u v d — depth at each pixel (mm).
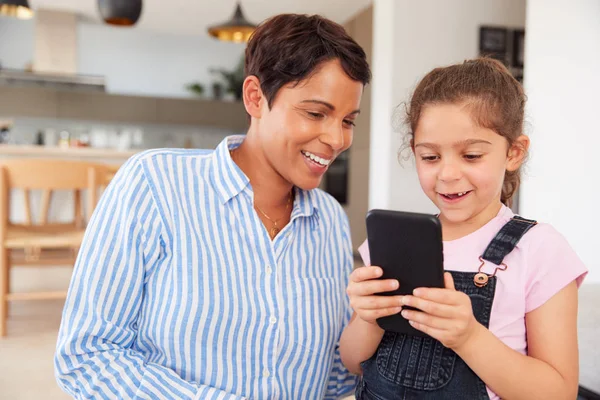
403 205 4223
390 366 954
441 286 798
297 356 1029
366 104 5996
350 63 926
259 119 1021
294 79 922
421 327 809
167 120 8266
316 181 1009
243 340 982
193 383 937
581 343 1382
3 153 5375
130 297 969
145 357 986
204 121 8398
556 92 2684
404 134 1174
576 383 841
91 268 951
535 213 2766
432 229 779
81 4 6980
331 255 1161
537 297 872
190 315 950
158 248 974
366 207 5996
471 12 4254
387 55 4238
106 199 998
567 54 2639
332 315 1099
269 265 1009
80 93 7848
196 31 8117
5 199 3078
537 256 890
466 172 887
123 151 5637
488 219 970
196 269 963
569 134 2639
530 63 2820
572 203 2619
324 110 937
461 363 893
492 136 886
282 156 976
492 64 963
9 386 2340
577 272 867
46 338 3049
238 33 4906
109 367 926
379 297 833
